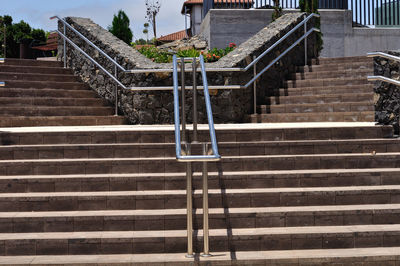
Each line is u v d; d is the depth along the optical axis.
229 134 5.79
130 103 8.60
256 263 3.89
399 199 4.73
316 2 10.91
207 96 4.29
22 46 18.84
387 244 4.20
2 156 5.28
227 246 4.13
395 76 5.93
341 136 5.77
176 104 4.05
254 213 4.39
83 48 9.79
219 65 8.37
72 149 5.34
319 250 4.12
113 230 4.34
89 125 8.35
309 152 5.44
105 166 5.07
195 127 5.11
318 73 9.51
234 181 4.88
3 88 8.70
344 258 3.92
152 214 4.36
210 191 4.73
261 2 13.99
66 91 9.10
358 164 5.22
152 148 5.39
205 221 3.95
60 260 3.92
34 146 5.31
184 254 4.05
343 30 13.86
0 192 4.79
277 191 4.67
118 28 12.80
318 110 8.34
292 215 4.41
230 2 13.95
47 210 4.58
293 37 10.08
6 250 4.07
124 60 8.73
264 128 5.83
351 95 8.29
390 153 5.39
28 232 4.31
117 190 4.83
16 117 8.00
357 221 4.45
